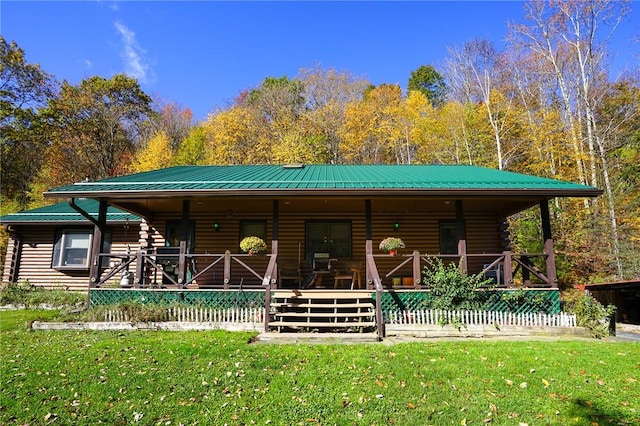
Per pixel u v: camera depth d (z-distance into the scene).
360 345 7.14
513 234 19.72
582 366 5.88
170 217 13.64
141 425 4.15
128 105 35.69
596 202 19.17
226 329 8.67
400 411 4.43
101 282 10.09
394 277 12.87
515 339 7.89
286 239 13.32
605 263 17.05
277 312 9.10
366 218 10.17
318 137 30.52
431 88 40.22
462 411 4.43
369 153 31.52
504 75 25.92
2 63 28.03
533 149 23.41
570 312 9.21
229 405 4.58
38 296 12.34
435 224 13.49
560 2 22.09
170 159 31.20
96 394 4.88
